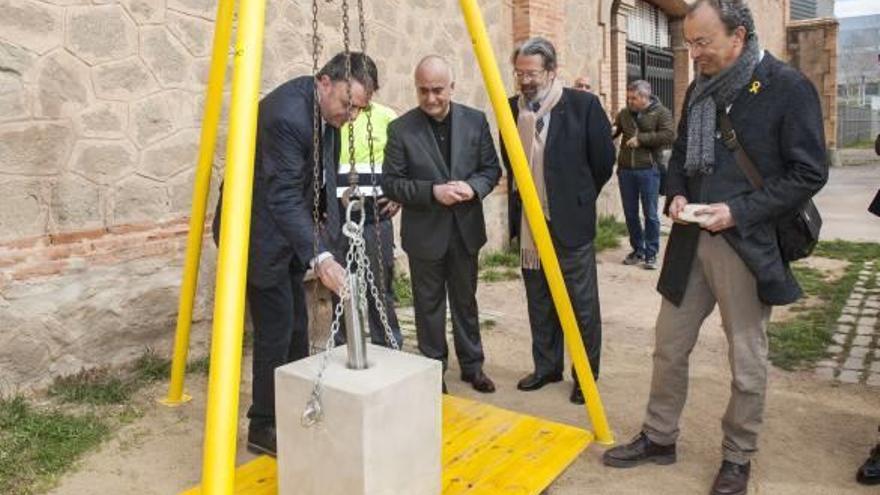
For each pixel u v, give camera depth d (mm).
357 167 3879
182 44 4262
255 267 3000
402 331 5207
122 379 3992
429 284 3822
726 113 2758
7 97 3486
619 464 3168
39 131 3619
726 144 2760
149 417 3639
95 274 3898
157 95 4148
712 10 2666
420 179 3693
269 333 3160
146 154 4109
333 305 4293
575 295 3770
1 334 3537
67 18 3707
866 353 4672
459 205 3742
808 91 2611
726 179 2768
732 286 2764
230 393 1896
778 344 4820
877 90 49969
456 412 3061
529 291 3982
